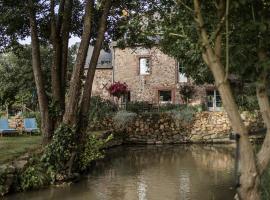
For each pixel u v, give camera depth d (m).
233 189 12.98
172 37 6.61
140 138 28.72
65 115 14.76
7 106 28.27
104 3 15.09
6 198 11.74
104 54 35.50
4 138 19.44
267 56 5.31
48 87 28.30
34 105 28.97
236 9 5.19
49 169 13.62
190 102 32.59
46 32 18.05
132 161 19.55
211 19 5.76
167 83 33.38
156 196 12.22
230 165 17.92
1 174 12.03
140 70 33.88
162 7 7.72
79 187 13.40
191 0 5.84
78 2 18.84
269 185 8.55
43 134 15.59
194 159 20.06
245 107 24.31
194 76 15.55
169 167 17.62
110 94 31.80
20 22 17.22
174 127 28.94
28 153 14.41
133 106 30.84
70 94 14.82
